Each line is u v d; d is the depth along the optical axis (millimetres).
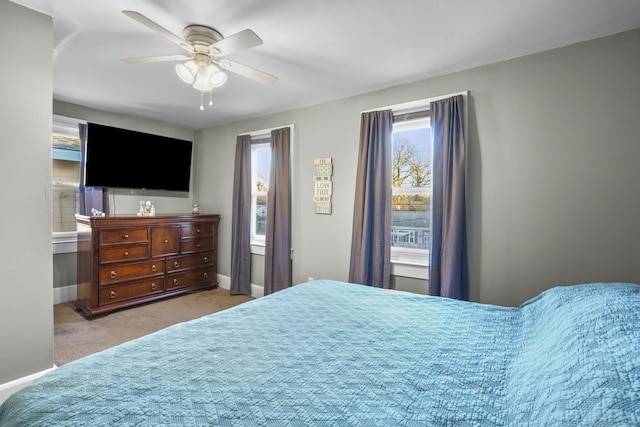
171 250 3762
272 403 839
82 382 911
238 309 1572
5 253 1759
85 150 3578
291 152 3602
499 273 2357
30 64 1811
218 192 4461
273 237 3707
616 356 751
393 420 779
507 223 2326
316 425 759
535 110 2223
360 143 3004
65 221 3557
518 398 834
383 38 2082
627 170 1938
